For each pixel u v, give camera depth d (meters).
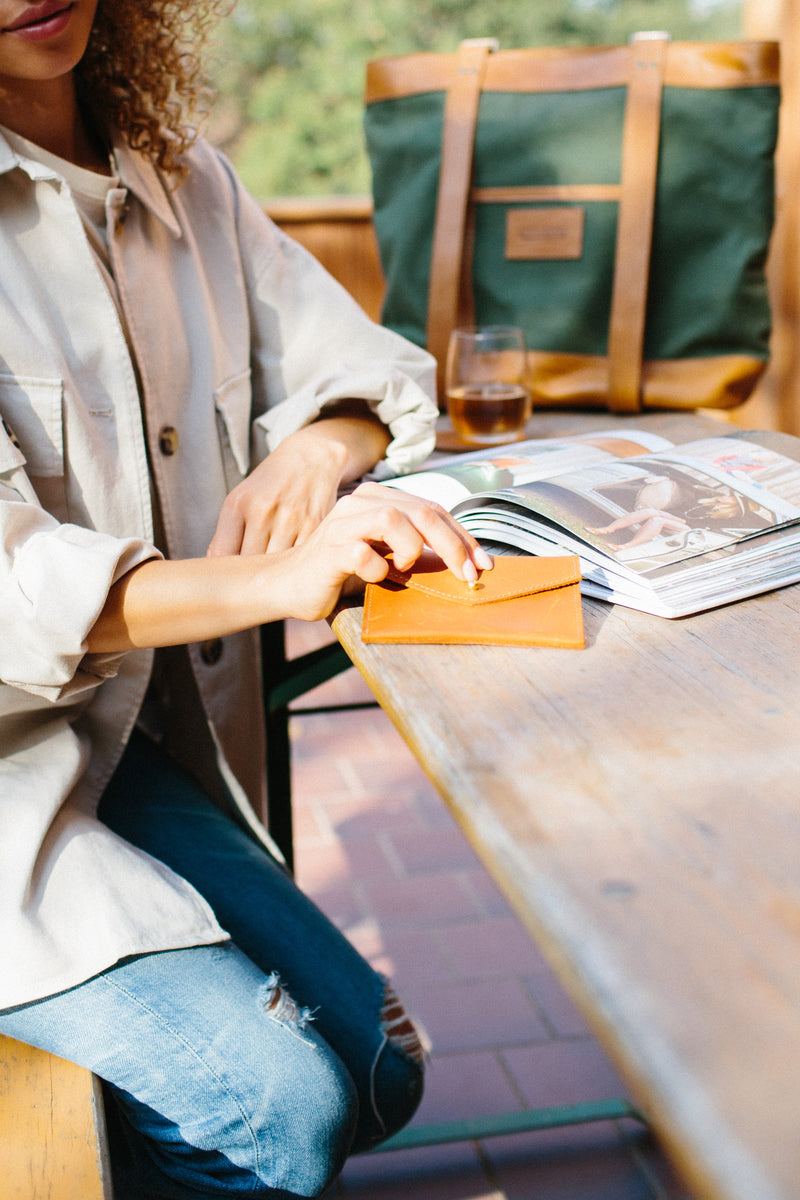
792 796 0.56
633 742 0.62
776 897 0.48
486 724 0.65
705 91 1.49
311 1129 0.89
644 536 0.88
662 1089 0.39
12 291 1.00
